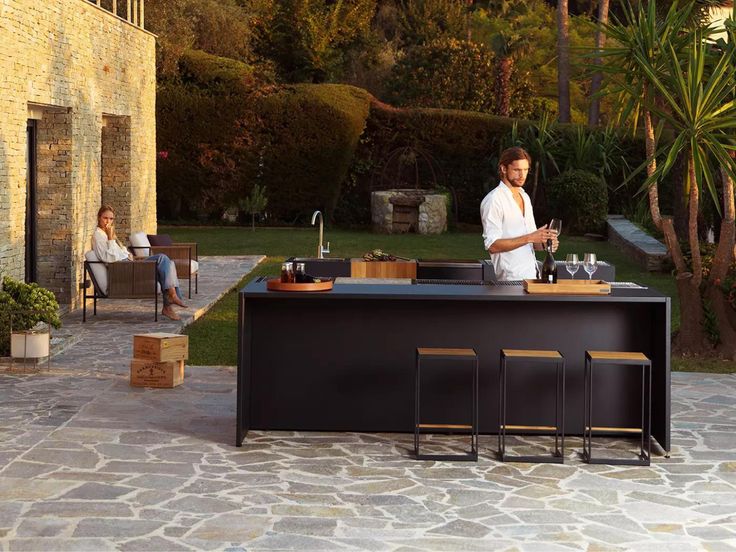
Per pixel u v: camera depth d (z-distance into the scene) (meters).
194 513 5.18
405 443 6.66
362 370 6.84
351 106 25.27
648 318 6.73
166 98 24.95
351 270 9.54
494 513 5.27
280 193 25.55
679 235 18.39
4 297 8.99
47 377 8.40
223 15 29.06
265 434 6.79
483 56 32.00
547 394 6.80
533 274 7.54
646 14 9.62
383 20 36.62
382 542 4.82
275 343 6.83
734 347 10.12
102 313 12.16
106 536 4.83
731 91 9.52
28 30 10.52
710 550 4.77
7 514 5.11
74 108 12.06
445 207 25.31
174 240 22.16
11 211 10.21
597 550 4.76
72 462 6.01
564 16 31.41
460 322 6.79
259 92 25.08
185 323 11.52
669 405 6.38
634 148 25.27
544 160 25.00
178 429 6.83
